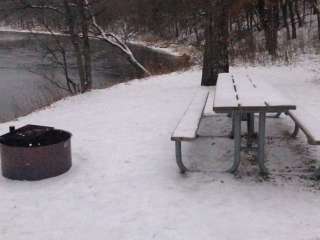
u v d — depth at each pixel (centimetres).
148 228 338
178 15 2458
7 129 718
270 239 315
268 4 1883
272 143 530
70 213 369
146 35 3366
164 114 715
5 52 2738
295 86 938
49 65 1953
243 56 1506
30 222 357
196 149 515
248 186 406
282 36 2408
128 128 638
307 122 427
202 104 550
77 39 1184
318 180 416
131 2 1608
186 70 1377
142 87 1052
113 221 352
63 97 1130
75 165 482
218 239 318
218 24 941
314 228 329
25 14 1230
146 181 427
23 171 440
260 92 476
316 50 1562
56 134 459
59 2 1193
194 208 368
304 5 2667
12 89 1619
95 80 1698
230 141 539
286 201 375
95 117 741
